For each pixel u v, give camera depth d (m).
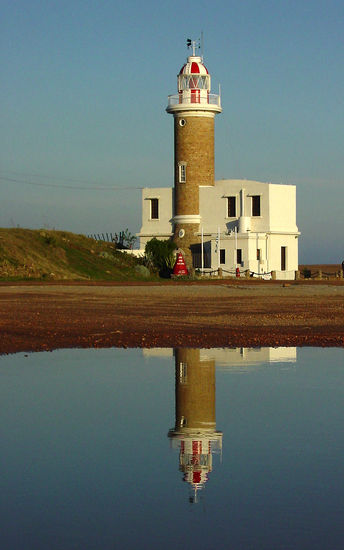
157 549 7.14
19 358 18.94
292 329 25.03
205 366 17.70
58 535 7.47
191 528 7.61
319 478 9.17
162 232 79.44
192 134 76.12
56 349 20.50
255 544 7.24
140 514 8.02
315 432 11.45
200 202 76.25
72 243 71.75
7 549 7.16
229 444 10.83
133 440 11.09
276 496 8.55
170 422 12.22
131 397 14.23
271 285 56.06
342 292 46.03
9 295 41.03
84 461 9.95
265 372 16.86
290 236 74.94
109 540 7.34
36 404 13.62
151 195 80.19
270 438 11.13
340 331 24.45
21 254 63.88
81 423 12.10
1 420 12.41
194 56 76.62
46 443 10.92
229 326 25.95
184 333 23.81
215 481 9.09
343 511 8.09
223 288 50.47
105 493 8.67
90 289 47.47
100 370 17.11
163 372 16.88
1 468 9.70
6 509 8.21
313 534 7.45
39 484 9.05
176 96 76.75
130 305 35.16
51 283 54.44
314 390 14.75
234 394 14.44
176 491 8.74
